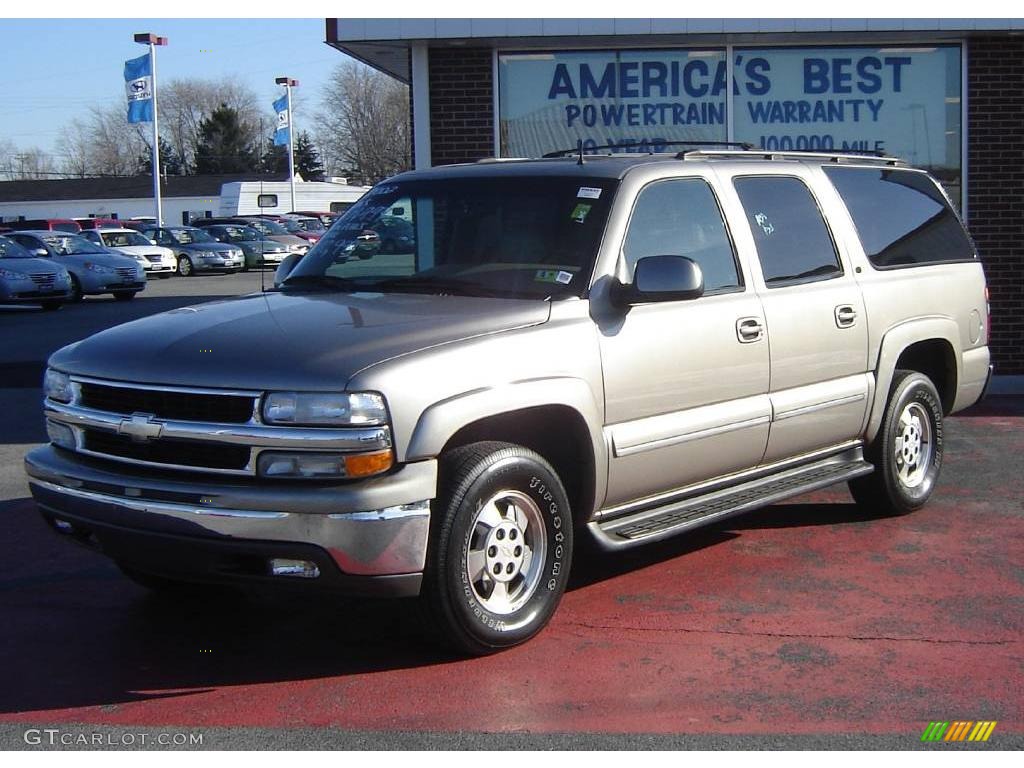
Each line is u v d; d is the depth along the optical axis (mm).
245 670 4883
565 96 11938
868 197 7078
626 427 5352
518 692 4594
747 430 5938
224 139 97312
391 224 5980
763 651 5004
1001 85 11820
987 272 11992
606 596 5750
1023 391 11914
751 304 5961
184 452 4609
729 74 11938
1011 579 5945
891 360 6867
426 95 11734
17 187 76938
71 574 6266
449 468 4691
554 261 5395
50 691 4684
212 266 38500
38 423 10867
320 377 4422
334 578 4441
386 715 4398
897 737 4188
